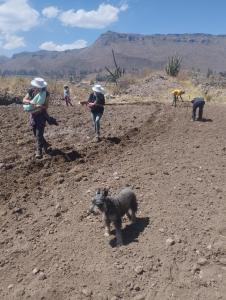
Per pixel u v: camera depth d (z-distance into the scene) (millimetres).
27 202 4484
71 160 5574
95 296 3145
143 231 3744
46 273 3420
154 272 3297
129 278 3260
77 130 7109
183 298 3070
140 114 8656
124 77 18109
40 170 5258
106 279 3273
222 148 6082
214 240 3582
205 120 8188
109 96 14336
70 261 3510
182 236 3645
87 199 4406
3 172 5145
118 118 8203
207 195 4348
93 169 5227
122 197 3627
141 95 14930
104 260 3459
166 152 5871
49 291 3236
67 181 4887
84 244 3686
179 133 7043
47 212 4254
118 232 3590
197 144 6316
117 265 3387
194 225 3793
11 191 4715
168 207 4109
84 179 4898
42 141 5605
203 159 5539
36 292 3250
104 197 3477
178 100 12859
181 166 5219
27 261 3594
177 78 17172
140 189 4539
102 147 6098
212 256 3422
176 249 3492
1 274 3496
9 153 5824
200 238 3619
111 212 3494
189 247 3516
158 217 3941
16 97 10906
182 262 3373
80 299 3137
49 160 5543
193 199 4262
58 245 3719
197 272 3283
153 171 5055
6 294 3293
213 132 7148
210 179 4781
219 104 11992
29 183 4895
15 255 3678
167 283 3197
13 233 3967
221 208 4074
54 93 13273
